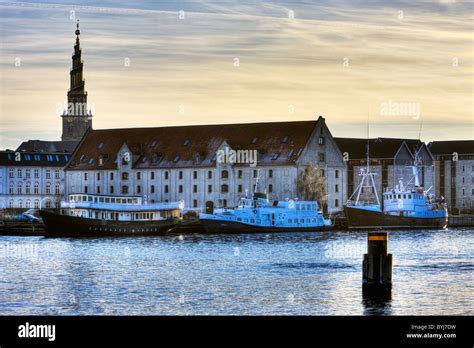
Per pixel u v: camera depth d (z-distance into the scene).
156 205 199.75
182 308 102.94
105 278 123.19
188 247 166.50
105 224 192.38
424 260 143.38
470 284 116.81
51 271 130.50
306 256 149.25
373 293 108.06
